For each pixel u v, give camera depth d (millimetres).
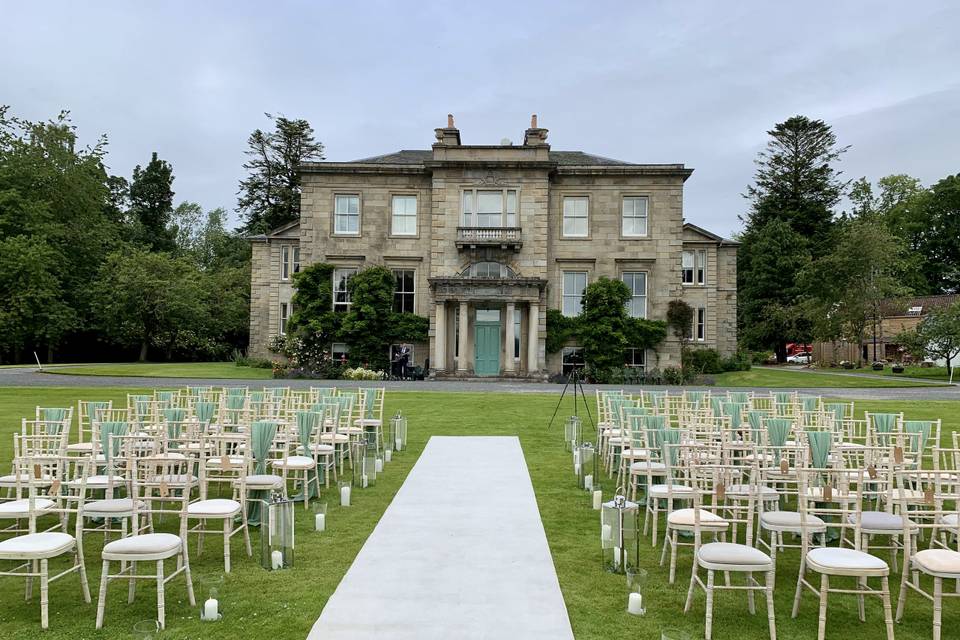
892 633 6449
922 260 72125
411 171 41656
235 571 8312
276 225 78500
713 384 38938
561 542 9406
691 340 50969
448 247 41094
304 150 79438
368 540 9344
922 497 8781
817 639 6590
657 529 10219
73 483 8266
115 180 76375
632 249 41594
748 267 81875
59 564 8680
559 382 39312
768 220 77438
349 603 7152
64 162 59312
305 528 10117
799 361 81375
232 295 67375
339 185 42031
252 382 35000
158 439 11094
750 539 7359
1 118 56844
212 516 8266
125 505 8336
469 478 13344
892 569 8391
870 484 11203
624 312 40844
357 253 41906
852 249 55656
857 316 55906
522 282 39625
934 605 6516
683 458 9781
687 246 51594
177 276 62562
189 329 61562
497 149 41094
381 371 41000
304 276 41531
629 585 7480
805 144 77438
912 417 22078
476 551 8883
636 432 12453
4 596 7617
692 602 7441
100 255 62188
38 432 11367
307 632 6535
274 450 12547
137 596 7602
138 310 58844
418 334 41500
